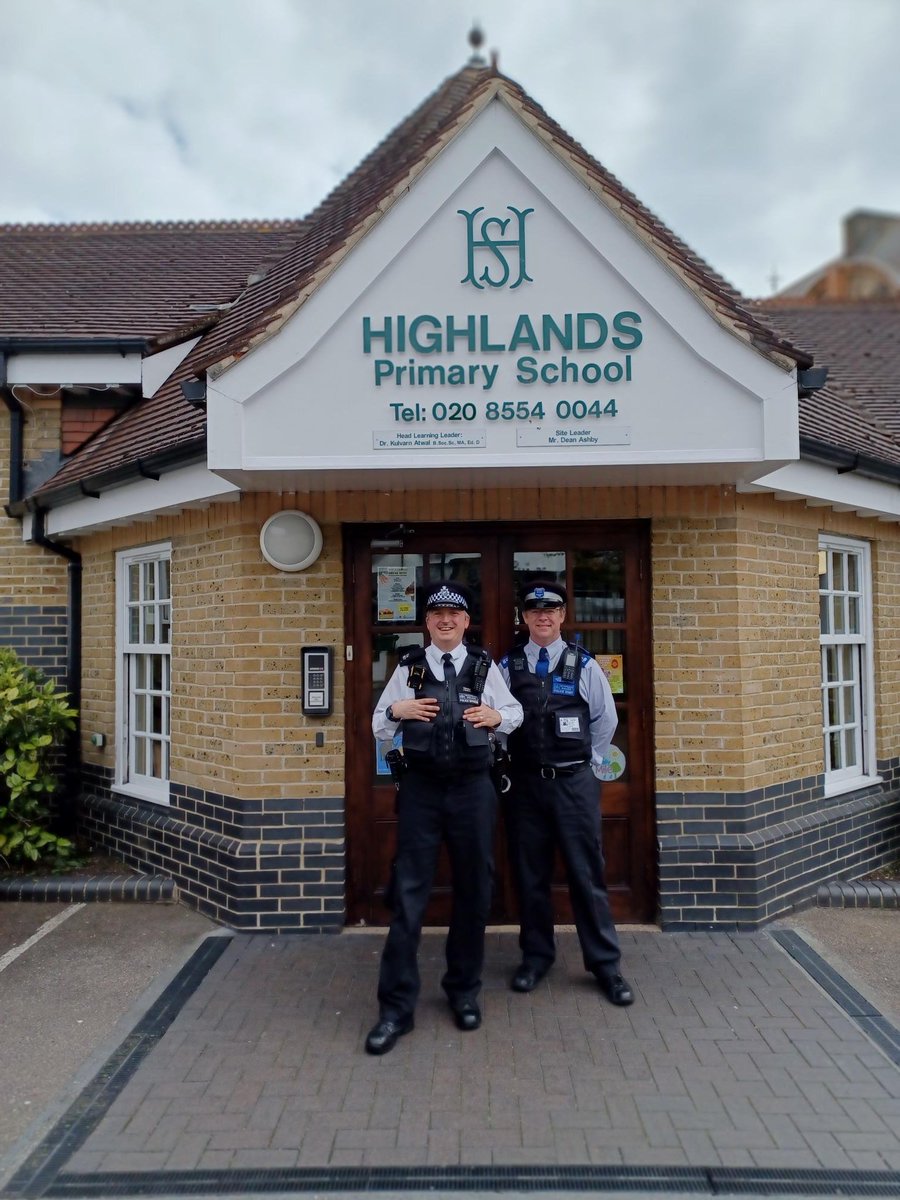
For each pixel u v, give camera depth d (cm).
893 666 753
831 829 634
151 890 618
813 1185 333
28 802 671
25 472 784
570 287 477
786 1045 425
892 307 1441
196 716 609
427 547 569
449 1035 434
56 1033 444
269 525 551
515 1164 342
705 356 472
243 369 474
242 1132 362
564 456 473
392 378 475
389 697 446
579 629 570
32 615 772
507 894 568
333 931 556
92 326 799
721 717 562
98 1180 337
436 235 479
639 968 505
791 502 621
